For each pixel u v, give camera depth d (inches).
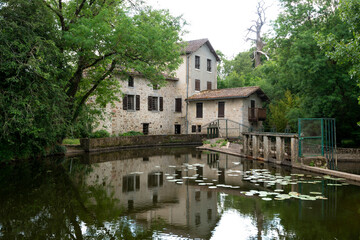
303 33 694.5
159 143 952.3
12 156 500.4
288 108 885.8
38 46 451.2
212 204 242.2
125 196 271.4
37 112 454.6
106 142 783.7
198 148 822.5
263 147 560.1
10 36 433.4
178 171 420.5
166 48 613.9
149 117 1066.7
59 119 496.1
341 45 432.8
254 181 342.3
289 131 800.3
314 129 451.5
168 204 243.3
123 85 967.6
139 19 586.2
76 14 586.9
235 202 248.5
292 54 761.0
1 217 207.2
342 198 261.1
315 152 450.9
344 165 516.7
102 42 553.9
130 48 573.3
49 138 512.7
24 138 500.1
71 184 327.0
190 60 1157.1
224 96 1012.5
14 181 341.1
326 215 210.4
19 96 432.1
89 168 448.5
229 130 1028.5
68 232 177.5
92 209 227.5
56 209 227.0
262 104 1173.1
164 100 1131.9
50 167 454.0
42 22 483.2
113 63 622.5
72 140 812.6
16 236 171.2
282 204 241.6
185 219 203.3
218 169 438.6
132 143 870.4
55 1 589.6
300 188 304.0
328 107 671.8
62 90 526.3
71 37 502.6
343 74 631.2
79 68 600.4
